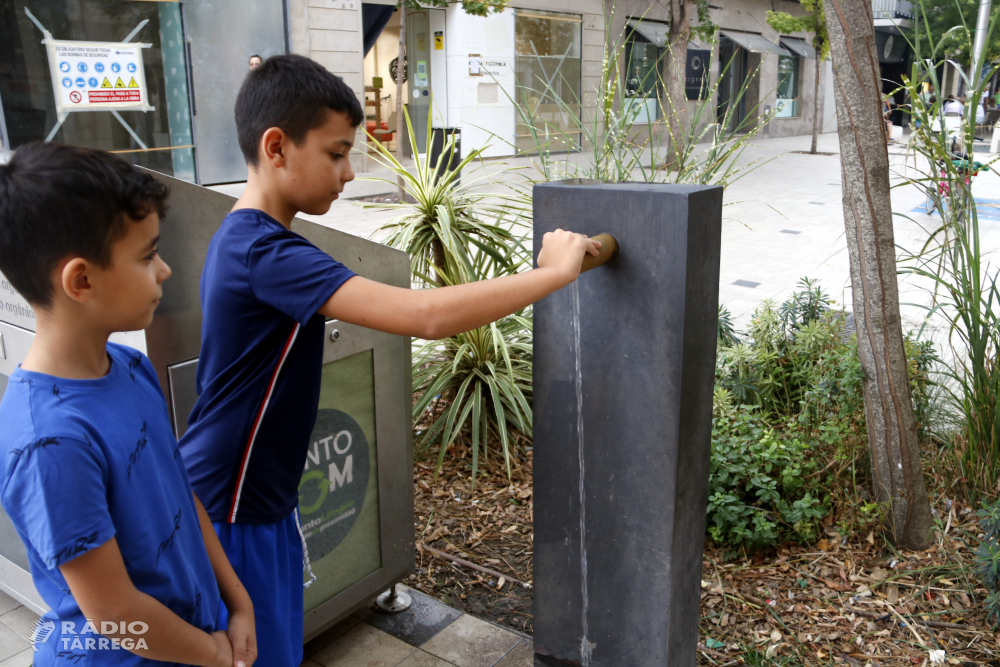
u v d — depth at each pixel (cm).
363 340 207
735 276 698
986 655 219
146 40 1010
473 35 1441
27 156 90
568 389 159
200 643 105
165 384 167
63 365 96
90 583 92
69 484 89
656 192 137
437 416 388
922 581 254
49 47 931
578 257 127
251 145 127
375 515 222
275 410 133
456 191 385
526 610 248
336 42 1198
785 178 1392
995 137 1393
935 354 344
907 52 2544
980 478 296
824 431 301
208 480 136
